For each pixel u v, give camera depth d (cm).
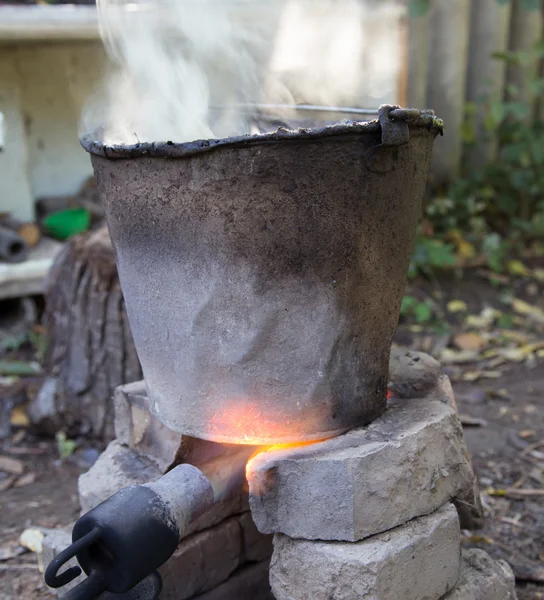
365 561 121
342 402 131
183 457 147
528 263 393
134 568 113
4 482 223
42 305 340
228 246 121
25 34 284
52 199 354
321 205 118
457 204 395
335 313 125
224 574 156
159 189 122
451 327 337
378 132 116
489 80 378
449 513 134
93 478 151
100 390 234
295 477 126
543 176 397
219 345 127
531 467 223
